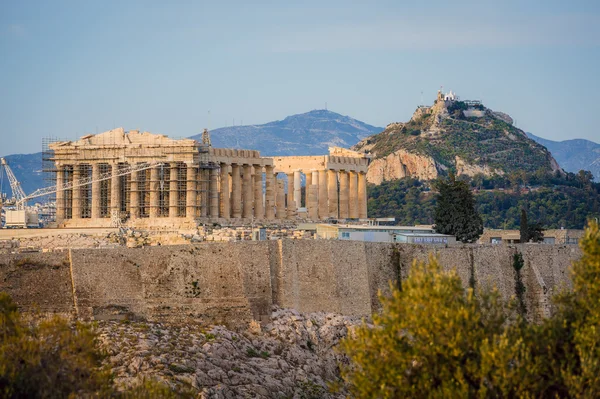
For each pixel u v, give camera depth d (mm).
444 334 180000
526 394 173375
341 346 192250
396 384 178375
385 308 189000
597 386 174750
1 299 195375
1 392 172000
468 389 174750
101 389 184750
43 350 185625
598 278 188875
